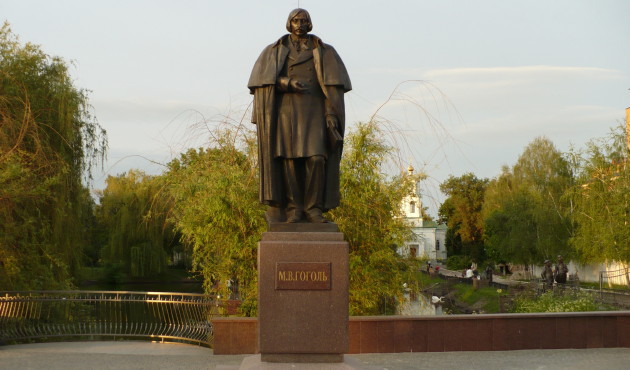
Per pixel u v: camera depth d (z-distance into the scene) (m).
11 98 15.27
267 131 7.01
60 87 17.06
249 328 10.22
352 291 11.38
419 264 12.13
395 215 11.69
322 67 7.09
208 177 11.33
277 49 7.16
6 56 16.45
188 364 9.23
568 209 38.28
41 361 9.49
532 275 47.31
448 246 74.56
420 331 10.24
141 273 33.12
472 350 10.27
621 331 10.59
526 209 44.53
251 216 11.04
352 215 11.32
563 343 10.47
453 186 73.31
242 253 11.26
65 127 16.86
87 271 18.84
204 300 11.85
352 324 10.15
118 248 33.34
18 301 12.31
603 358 9.53
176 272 37.91
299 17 7.16
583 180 30.52
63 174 15.84
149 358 9.84
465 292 38.22
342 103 7.12
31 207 15.37
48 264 15.69
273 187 7.02
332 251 6.59
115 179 35.06
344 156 11.38
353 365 6.54
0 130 14.14
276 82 7.03
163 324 12.31
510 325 10.38
